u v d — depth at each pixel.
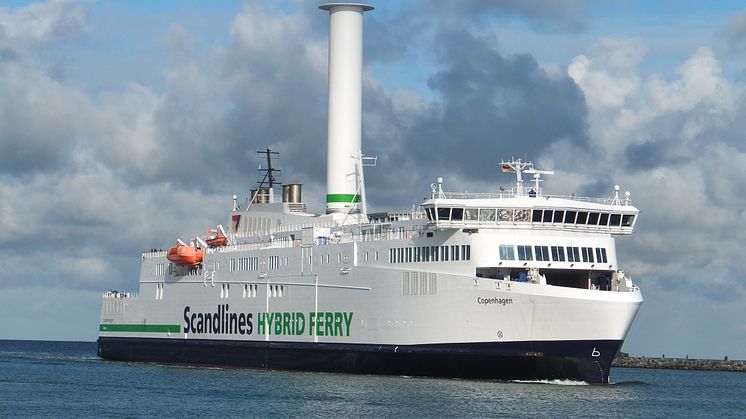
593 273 79.44
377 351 81.75
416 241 79.44
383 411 65.00
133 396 77.00
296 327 89.69
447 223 75.69
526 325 73.62
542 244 76.56
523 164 79.88
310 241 89.12
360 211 95.69
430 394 71.44
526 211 76.38
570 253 77.19
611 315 72.50
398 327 80.19
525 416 62.91
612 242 79.44
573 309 72.38
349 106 96.88
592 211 78.12
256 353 94.00
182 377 90.75
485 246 75.44
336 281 85.75
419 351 78.75
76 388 83.75
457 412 64.12
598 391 74.00
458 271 76.62
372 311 82.38
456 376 77.56
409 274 79.50
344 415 63.88
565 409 65.94
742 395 87.12
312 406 68.06
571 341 72.94
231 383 83.50
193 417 65.75
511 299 73.94
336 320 85.62
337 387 76.75
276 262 92.44
